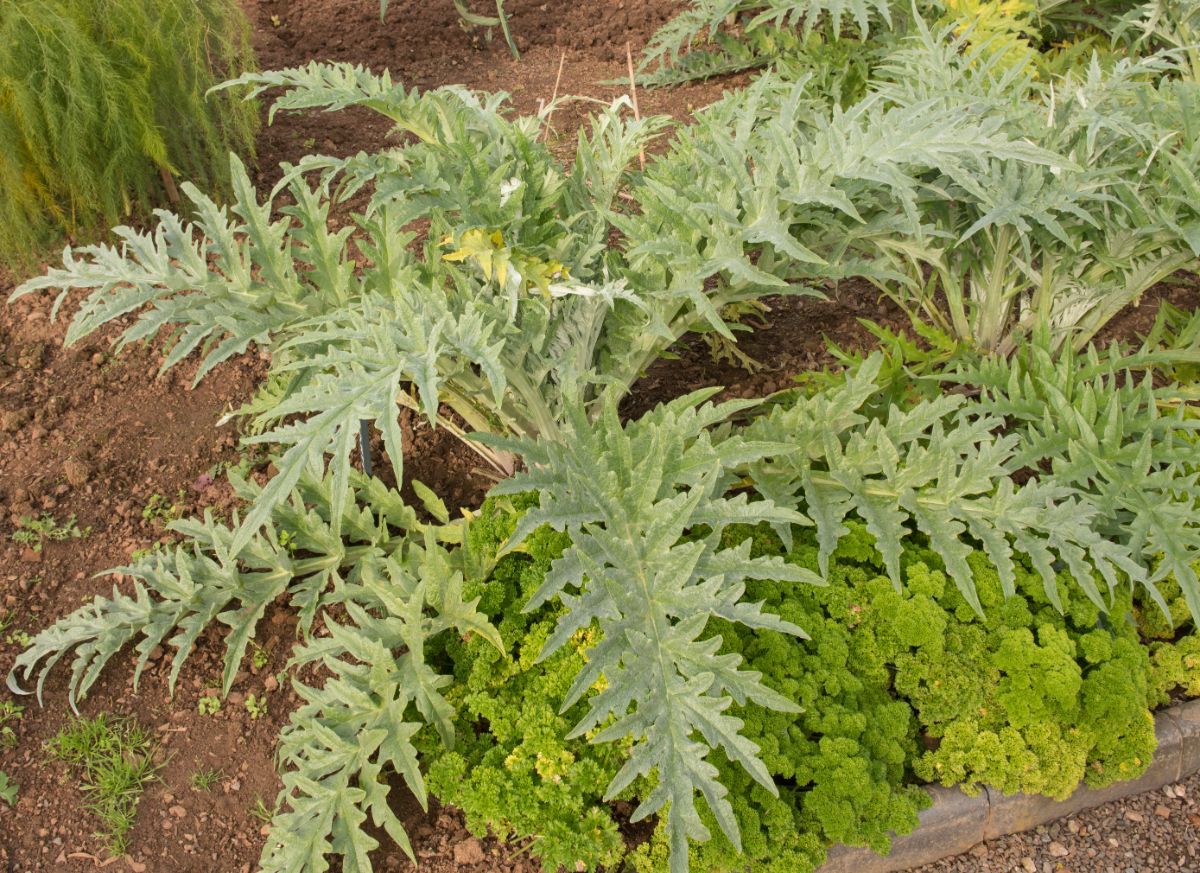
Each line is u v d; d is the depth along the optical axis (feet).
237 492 10.50
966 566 9.27
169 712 9.98
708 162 9.62
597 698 7.72
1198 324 11.66
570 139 16.25
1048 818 9.71
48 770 9.54
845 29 17.13
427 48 18.43
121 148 12.41
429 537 9.43
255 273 13.71
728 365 13.21
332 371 9.80
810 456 10.41
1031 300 12.59
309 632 10.16
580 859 8.43
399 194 9.52
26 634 10.37
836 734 8.88
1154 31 14.66
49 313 13.24
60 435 12.05
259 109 15.89
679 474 9.39
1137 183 10.85
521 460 11.35
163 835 9.15
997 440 9.66
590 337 10.62
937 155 9.22
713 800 7.61
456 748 9.10
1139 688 9.39
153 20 13.14
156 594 10.59
